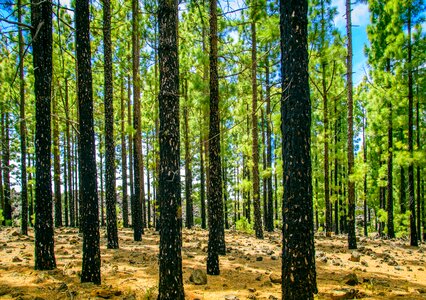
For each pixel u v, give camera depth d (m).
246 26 14.63
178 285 5.25
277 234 18.98
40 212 7.53
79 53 6.59
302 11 4.54
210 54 8.89
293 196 4.39
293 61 4.50
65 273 7.12
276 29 10.12
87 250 6.52
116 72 18.86
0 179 21.67
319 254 11.16
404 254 12.27
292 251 4.34
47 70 7.73
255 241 14.59
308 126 4.50
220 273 8.09
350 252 12.19
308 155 4.47
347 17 13.12
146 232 18.02
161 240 5.32
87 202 6.55
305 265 4.30
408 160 14.10
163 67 5.45
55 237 13.87
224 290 6.61
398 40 14.13
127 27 15.84
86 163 6.57
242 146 15.82
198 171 33.28
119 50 16.55
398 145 15.27
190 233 17.28
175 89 5.48
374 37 16.52
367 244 14.94
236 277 7.78
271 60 14.40
